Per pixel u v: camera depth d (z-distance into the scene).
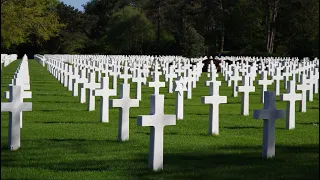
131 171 9.69
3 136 12.74
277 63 45.97
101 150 11.52
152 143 9.67
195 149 11.80
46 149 11.55
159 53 89.62
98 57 63.59
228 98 24.14
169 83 26.53
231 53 81.31
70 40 107.75
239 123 16.14
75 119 16.28
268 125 10.83
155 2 98.69
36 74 41.53
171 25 98.50
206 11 96.44
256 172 9.77
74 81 23.88
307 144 12.70
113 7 119.88
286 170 9.96
